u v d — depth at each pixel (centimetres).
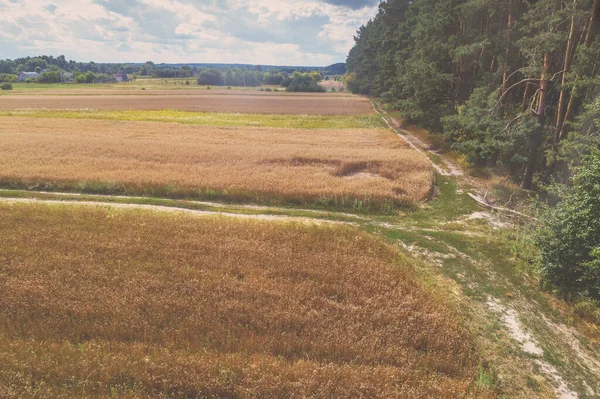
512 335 1045
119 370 816
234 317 1011
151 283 1146
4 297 1055
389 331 978
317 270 1263
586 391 874
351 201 2056
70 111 6097
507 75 2881
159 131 4331
